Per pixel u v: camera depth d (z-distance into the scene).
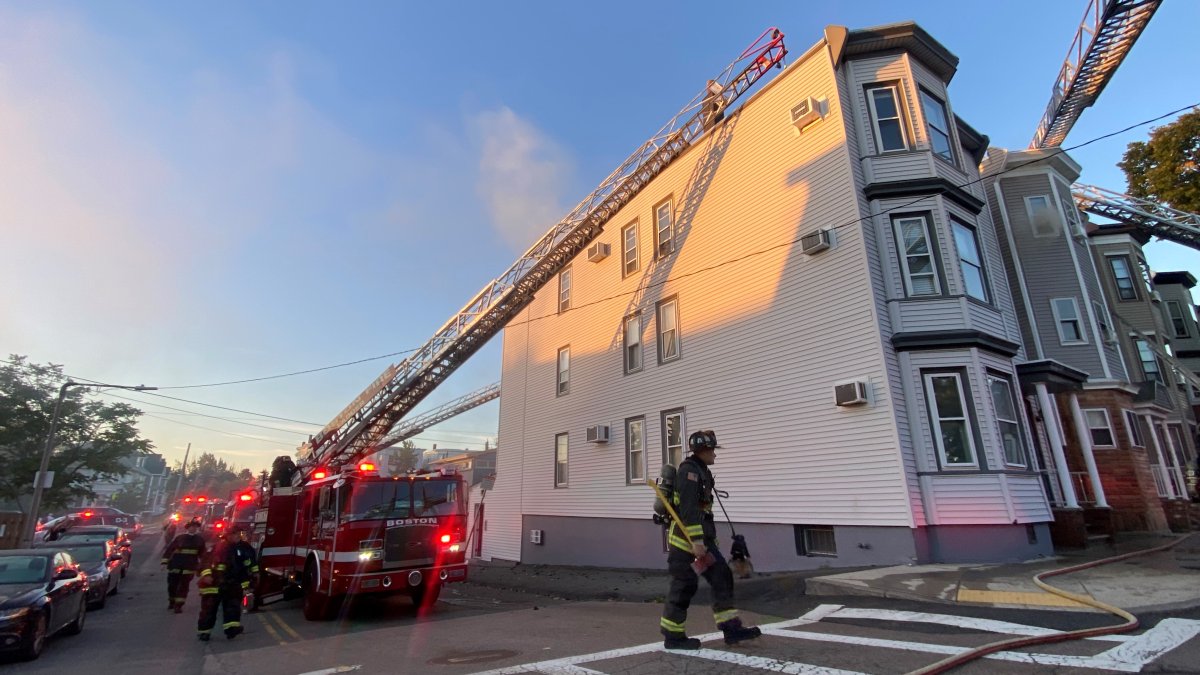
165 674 6.39
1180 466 19.14
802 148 13.20
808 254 12.52
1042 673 4.20
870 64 12.85
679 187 16.62
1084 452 13.82
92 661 7.43
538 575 16.39
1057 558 10.05
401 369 20.67
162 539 42.28
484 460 40.34
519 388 22.84
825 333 11.99
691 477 5.25
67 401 31.94
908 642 5.21
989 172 18.31
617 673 4.79
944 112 13.27
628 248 18.31
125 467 35.78
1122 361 17.47
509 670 5.19
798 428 12.21
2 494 30.28
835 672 4.43
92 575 12.48
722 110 15.51
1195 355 23.41
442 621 9.07
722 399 14.12
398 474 10.68
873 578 8.27
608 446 17.59
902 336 10.96
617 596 11.34
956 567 9.14
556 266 20.06
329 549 10.04
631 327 17.64
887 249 11.62
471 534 22.36
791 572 11.16
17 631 7.34
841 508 11.10
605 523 17.11
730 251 14.64
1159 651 4.55
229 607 8.70
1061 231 17.34
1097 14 18.25
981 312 11.54
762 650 5.16
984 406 10.62
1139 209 21.62
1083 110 21.58
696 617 7.66
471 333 20.06
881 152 12.25
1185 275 24.34
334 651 6.96
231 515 20.80
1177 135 21.86
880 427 10.70
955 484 10.28
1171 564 8.61
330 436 21.05
